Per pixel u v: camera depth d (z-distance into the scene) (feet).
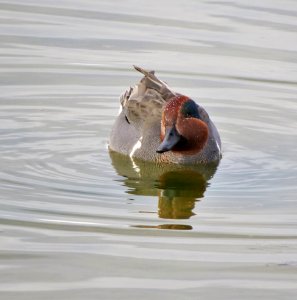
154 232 40.32
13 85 60.13
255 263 37.24
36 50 65.41
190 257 37.70
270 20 70.08
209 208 43.93
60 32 68.33
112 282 35.40
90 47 66.28
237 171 49.73
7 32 67.97
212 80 61.82
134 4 74.02
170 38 67.56
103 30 68.80
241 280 35.76
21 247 38.14
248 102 59.06
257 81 61.77
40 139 52.65
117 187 46.55
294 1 74.38
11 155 49.96
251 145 53.42
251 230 40.83
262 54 65.16
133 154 52.11
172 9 72.95
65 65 63.46
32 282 35.22
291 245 39.11
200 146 51.24
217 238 39.83
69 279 35.53
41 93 59.36
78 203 43.57
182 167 51.29
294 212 43.27
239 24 69.62
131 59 64.59
